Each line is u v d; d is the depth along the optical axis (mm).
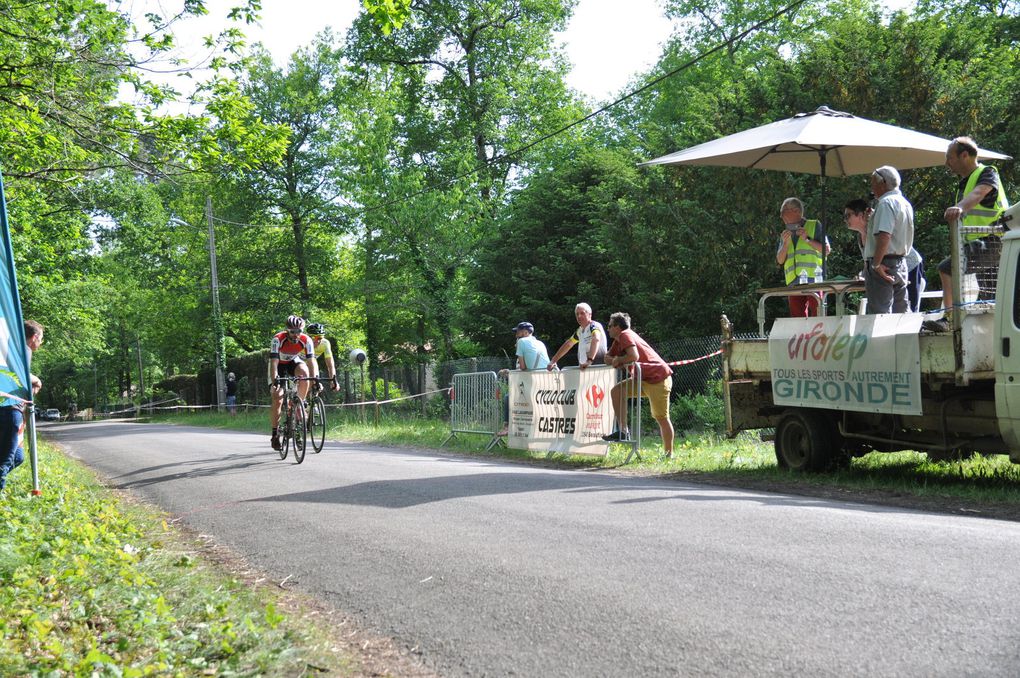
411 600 4730
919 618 3750
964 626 3611
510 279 25328
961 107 17031
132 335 66250
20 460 8094
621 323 10906
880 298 8234
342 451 14344
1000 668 3156
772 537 5500
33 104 14742
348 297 35562
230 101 16031
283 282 40406
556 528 6203
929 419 8062
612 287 24297
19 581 4918
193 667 3730
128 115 15500
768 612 3979
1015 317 7160
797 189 17281
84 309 37000
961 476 8266
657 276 19469
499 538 5992
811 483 8383
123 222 32750
